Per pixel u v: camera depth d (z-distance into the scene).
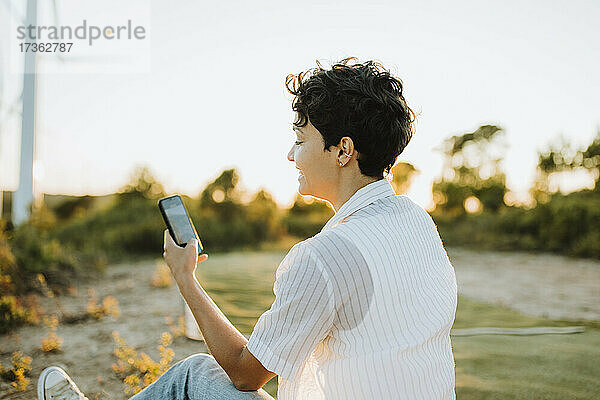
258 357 1.24
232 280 6.98
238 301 5.39
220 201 14.05
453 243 14.77
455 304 1.38
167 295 5.68
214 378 1.45
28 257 6.16
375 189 1.35
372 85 1.36
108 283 6.57
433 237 1.40
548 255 12.47
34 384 2.84
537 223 13.88
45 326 4.16
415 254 1.28
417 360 1.21
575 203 12.99
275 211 14.84
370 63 1.44
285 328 1.22
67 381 1.90
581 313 5.17
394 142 1.37
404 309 1.21
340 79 1.36
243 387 1.35
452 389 1.31
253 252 12.73
